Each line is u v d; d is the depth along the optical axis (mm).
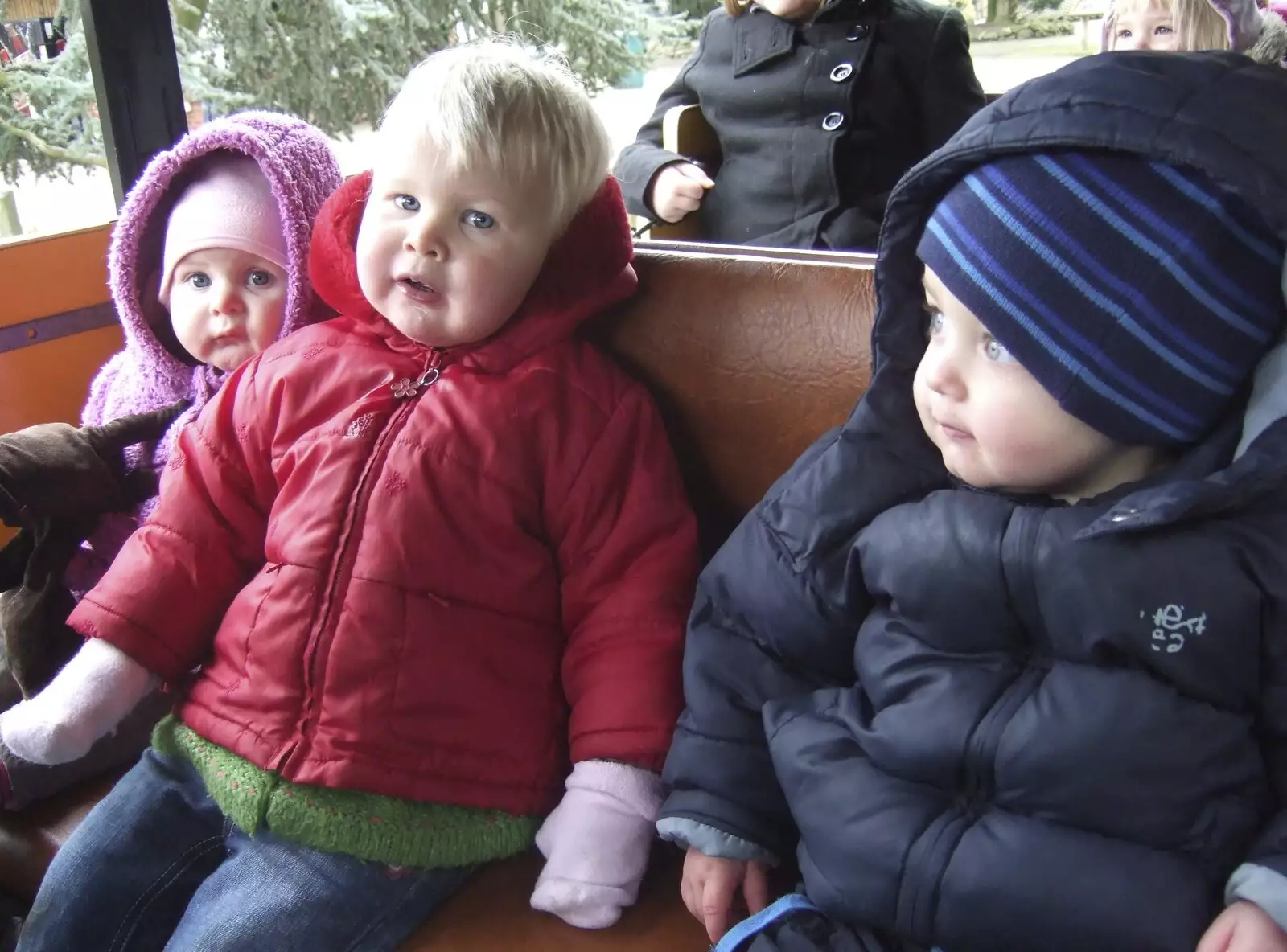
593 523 1006
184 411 1194
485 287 967
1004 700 765
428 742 935
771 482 1052
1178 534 721
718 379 1069
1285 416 697
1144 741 710
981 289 726
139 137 1599
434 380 1016
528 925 902
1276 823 689
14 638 1082
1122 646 729
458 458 977
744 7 1731
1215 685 714
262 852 920
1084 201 698
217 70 2041
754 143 1717
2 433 1457
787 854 904
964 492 823
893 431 882
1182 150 659
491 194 941
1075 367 706
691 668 926
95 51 1538
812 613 883
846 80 1627
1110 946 696
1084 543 740
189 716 988
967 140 742
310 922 875
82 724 975
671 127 1709
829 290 1026
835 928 813
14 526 1098
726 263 1074
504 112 934
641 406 1034
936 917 748
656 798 928
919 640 820
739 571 920
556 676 1015
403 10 2186
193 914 904
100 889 957
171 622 1019
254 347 1153
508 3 2268
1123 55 713
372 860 902
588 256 1035
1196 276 685
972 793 775
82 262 1508
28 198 1718
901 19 1645
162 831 993
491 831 936
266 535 1036
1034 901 713
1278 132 657
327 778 904
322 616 940
